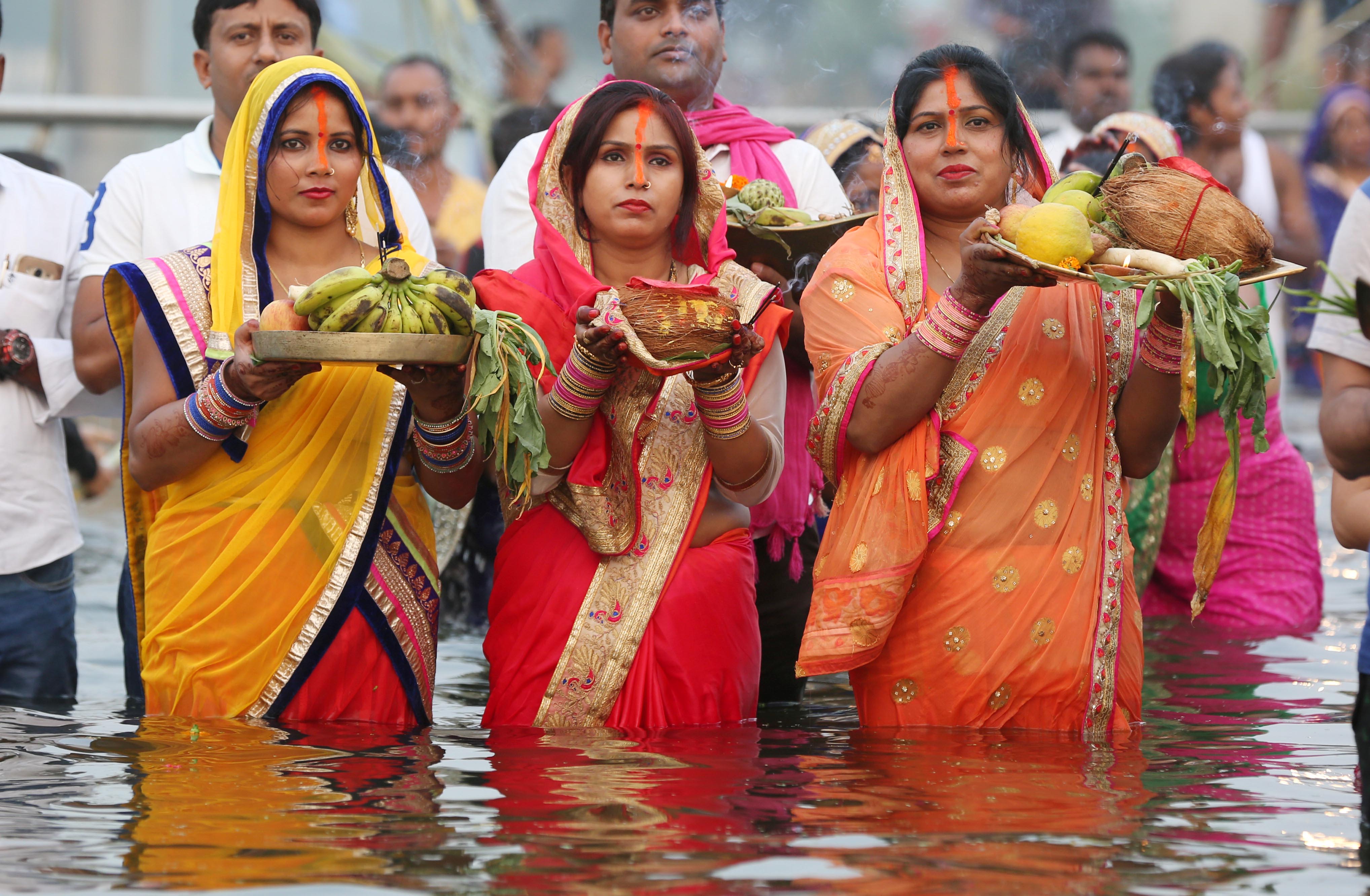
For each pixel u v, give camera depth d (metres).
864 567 11.17
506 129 26.28
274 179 11.77
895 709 11.42
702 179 12.21
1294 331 31.88
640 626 11.56
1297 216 31.19
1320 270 31.33
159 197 14.53
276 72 11.72
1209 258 10.55
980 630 11.17
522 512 11.27
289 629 11.50
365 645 11.64
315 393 11.66
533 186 12.21
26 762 9.93
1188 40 43.06
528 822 8.37
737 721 11.86
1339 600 19.12
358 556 11.58
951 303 10.70
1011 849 7.87
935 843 7.98
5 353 13.88
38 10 67.69
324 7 46.81
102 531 24.38
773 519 13.64
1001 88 11.59
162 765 9.84
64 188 15.00
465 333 10.76
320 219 11.91
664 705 11.61
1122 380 11.67
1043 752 10.34
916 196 11.80
